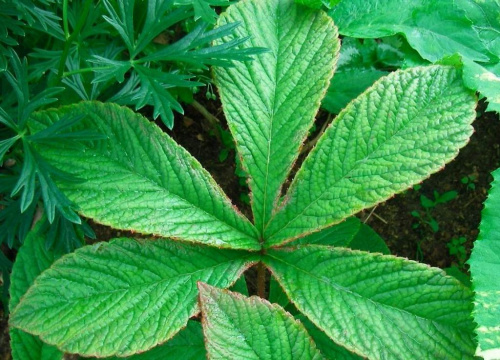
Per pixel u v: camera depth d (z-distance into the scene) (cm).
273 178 73
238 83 74
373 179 71
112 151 70
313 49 75
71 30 79
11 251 88
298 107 73
